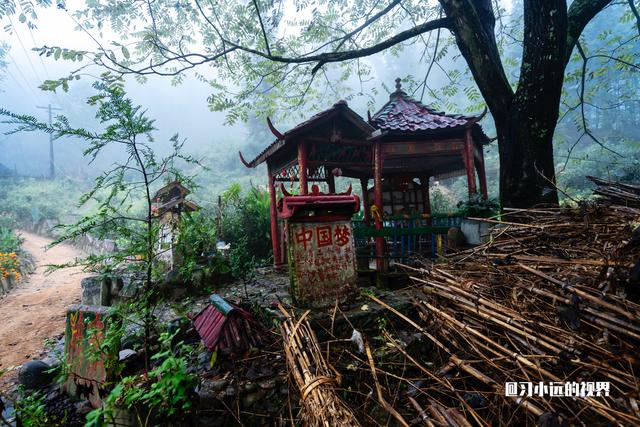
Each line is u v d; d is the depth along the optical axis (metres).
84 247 16.53
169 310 4.76
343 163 6.29
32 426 2.57
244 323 3.32
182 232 3.03
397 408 2.86
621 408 2.01
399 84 8.41
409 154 6.38
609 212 3.26
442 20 5.82
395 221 6.49
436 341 3.24
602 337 2.32
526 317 2.71
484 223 5.12
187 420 2.53
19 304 7.95
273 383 2.94
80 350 3.55
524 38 5.03
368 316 3.79
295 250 3.88
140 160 2.48
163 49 5.37
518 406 2.31
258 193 9.82
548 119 4.95
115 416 2.54
